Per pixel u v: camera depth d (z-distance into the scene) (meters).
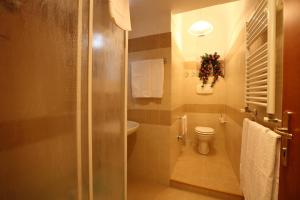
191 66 3.26
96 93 0.83
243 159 1.31
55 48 0.63
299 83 0.71
